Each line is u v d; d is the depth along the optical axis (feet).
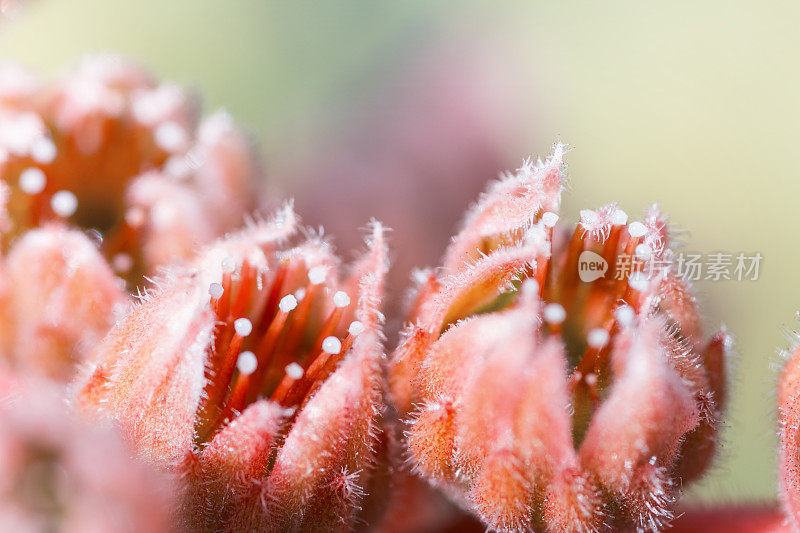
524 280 0.23
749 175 0.40
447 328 0.23
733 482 0.26
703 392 0.23
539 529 0.23
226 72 0.40
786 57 0.44
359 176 0.38
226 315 0.23
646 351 0.22
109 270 0.25
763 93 0.43
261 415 0.23
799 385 0.24
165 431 0.22
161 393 0.22
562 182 0.23
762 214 0.38
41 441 0.21
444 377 0.23
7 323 0.24
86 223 0.26
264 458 0.23
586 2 0.46
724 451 0.24
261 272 0.24
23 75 0.27
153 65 0.38
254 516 0.23
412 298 0.24
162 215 0.26
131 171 0.26
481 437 0.23
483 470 0.23
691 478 0.23
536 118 0.43
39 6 0.34
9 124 0.26
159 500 0.22
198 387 0.23
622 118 0.43
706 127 0.42
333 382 0.23
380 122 0.42
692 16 0.45
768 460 0.25
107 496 0.21
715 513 0.24
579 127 0.43
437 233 0.36
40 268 0.24
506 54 0.45
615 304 0.23
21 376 0.24
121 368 0.23
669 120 0.42
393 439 0.23
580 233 0.23
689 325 0.23
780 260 0.35
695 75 0.44
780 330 0.25
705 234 0.38
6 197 0.25
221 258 0.24
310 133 0.40
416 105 0.42
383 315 0.23
